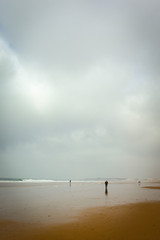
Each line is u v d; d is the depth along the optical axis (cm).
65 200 1959
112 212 1312
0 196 2295
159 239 786
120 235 836
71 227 952
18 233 860
